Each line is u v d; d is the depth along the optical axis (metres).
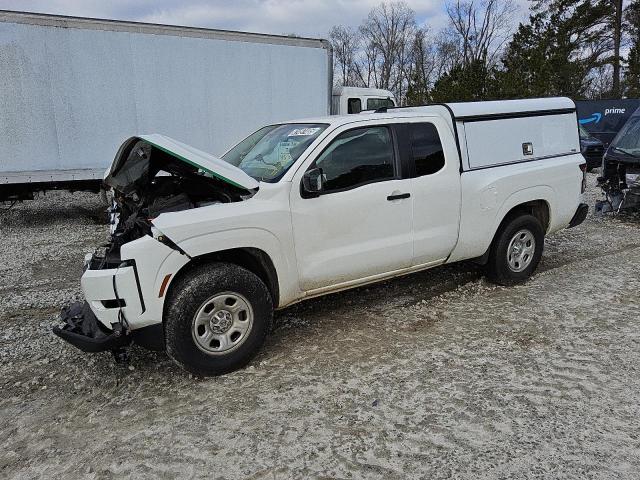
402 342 4.25
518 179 5.31
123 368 3.95
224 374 3.77
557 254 6.94
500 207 5.21
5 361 4.09
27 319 4.96
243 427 3.14
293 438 3.03
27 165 9.02
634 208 9.12
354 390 3.52
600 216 9.56
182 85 10.12
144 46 9.65
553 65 21.59
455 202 4.89
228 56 10.48
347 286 4.47
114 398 3.54
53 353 4.23
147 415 3.32
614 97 30.58
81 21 9.05
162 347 3.63
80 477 2.76
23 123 8.88
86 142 9.45
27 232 9.09
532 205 5.73
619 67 32.72
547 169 5.56
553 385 3.52
